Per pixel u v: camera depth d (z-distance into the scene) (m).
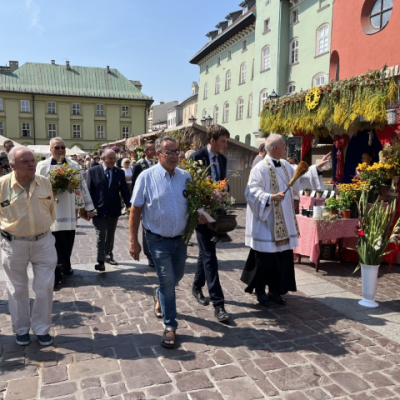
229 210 4.02
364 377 3.10
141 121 54.00
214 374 3.11
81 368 3.16
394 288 5.25
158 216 3.53
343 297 4.88
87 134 52.16
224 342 3.64
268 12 24.73
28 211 3.35
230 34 30.89
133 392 2.85
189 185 3.62
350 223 6.02
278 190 4.41
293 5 22.97
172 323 3.60
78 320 4.10
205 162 4.46
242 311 4.41
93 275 5.68
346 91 6.51
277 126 8.41
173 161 3.51
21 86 49.47
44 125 50.53
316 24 21.06
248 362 3.29
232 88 32.19
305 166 4.14
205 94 38.25
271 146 4.44
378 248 4.51
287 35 23.62
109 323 4.03
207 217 3.62
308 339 3.73
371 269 4.56
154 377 3.05
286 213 4.45
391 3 9.20
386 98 5.84
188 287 5.18
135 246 3.63
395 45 8.71
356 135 9.06
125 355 3.38
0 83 48.84
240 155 15.85
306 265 6.33
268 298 4.74
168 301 3.62
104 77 53.94
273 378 3.06
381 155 6.53
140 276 5.64
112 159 5.76
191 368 3.19
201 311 4.37
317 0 20.95
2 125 49.28
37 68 51.78
